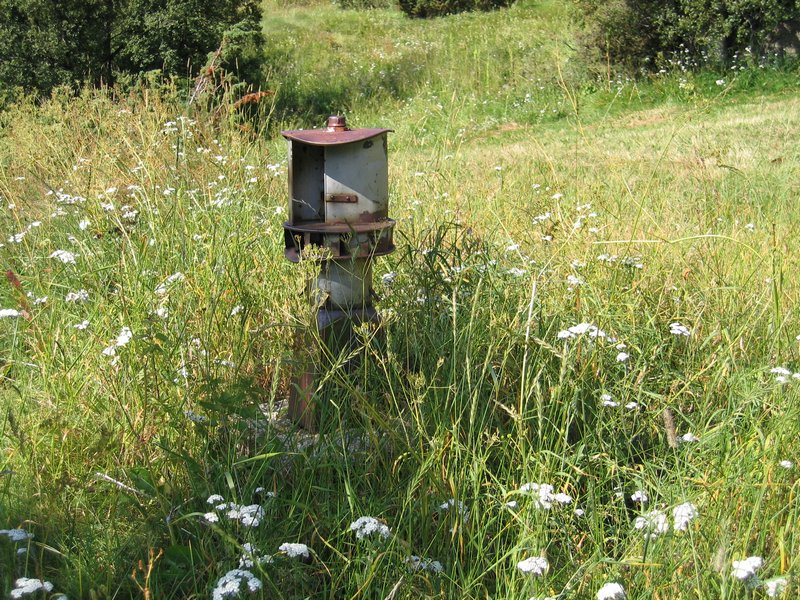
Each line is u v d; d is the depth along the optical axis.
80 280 4.18
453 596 2.43
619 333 3.72
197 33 15.93
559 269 4.39
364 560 2.42
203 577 2.47
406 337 3.52
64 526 2.66
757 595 2.27
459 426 3.00
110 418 3.18
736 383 3.33
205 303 3.72
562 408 3.05
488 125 14.62
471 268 3.88
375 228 3.37
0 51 15.12
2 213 5.72
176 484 2.81
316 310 3.37
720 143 9.59
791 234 5.27
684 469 2.80
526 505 2.62
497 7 27.78
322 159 3.48
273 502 2.69
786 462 2.63
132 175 5.66
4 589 2.32
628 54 16.25
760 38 15.12
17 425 2.81
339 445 3.08
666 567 2.38
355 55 22.41
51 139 7.16
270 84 18.80
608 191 6.67
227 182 5.46
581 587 2.38
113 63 15.88
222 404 2.90
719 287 4.11
